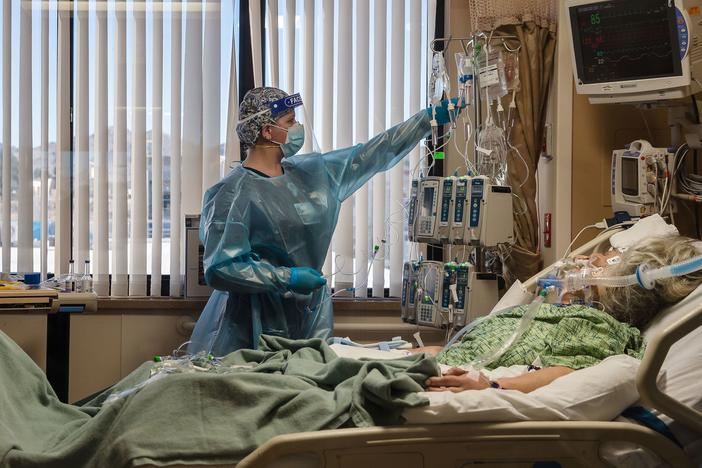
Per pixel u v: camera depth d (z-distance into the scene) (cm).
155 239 376
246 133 328
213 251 310
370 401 185
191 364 233
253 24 375
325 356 238
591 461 180
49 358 347
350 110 376
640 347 229
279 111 326
